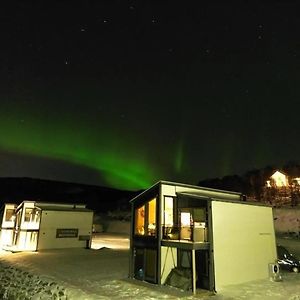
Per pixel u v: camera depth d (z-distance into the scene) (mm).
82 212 41250
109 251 37188
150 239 19953
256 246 21172
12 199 143375
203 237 18250
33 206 40125
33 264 26766
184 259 19500
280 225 55312
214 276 17750
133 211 21906
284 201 68438
